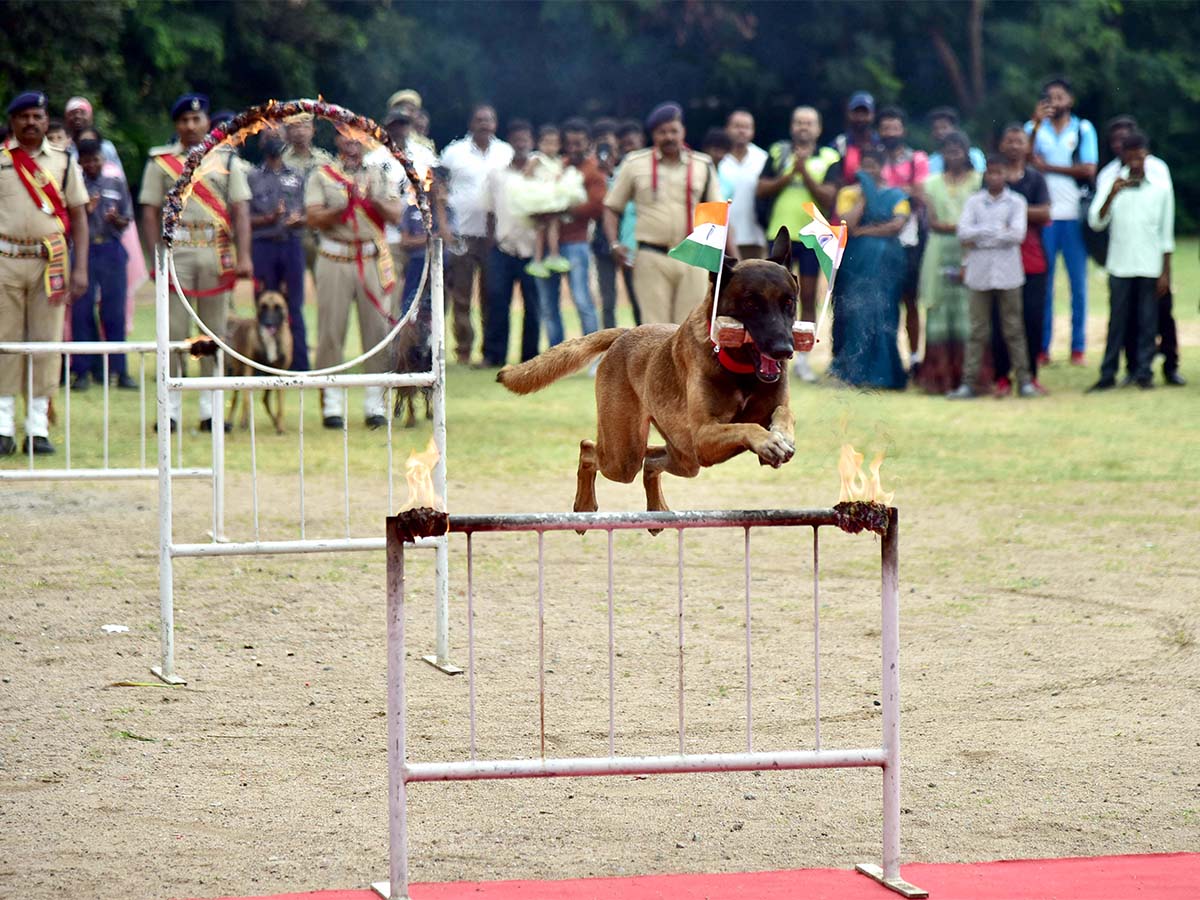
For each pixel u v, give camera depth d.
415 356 13.08
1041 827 5.48
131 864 5.06
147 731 6.54
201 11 36.91
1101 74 45.81
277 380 7.34
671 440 6.14
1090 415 16.42
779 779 6.07
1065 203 20.31
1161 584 9.33
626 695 7.11
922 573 9.67
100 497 11.95
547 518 4.79
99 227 17.39
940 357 18.05
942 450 14.27
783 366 5.84
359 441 14.69
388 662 4.68
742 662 7.68
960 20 44.50
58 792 5.77
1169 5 46.91
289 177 16.53
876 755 4.91
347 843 5.30
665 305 14.84
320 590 9.16
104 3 31.28
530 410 17.00
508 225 19.52
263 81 38.81
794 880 4.92
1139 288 18.23
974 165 19.64
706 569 9.82
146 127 34.75
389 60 39.69
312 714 6.83
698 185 14.77
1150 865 5.04
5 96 30.52
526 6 41.09
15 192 12.23
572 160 19.69
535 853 5.22
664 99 43.16
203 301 14.16
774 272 5.68
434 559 10.05
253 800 5.73
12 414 12.77
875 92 42.94
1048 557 10.09
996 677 7.43
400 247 15.26
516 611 8.70
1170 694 7.14
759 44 43.16
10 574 9.38
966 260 17.41
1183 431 15.35
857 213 17.33
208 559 9.93
